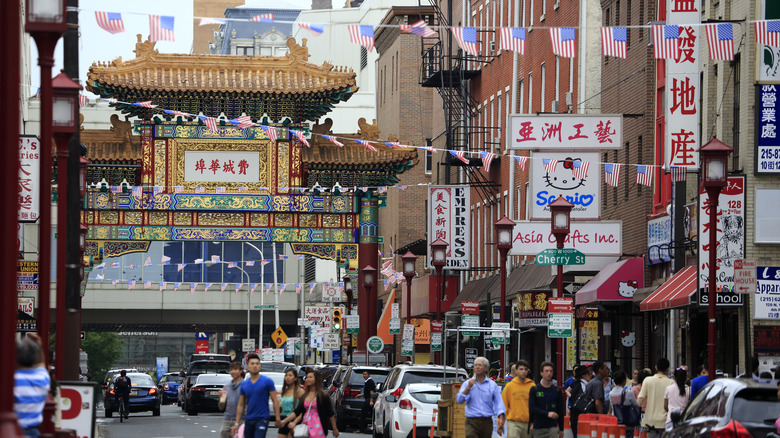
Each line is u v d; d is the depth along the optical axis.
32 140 55.97
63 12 29.48
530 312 92.75
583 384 53.62
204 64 105.81
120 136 105.00
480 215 124.88
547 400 43.91
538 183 76.56
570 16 96.25
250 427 43.34
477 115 127.31
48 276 29.64
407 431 59.44
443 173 141.25
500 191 116.38
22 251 80.88
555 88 99.94
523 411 45.41
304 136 105.56
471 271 128.25
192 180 104.81
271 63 106.31
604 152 88.12
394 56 174.75
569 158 76.38
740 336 59.62
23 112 135.25
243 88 103.75
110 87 103.12
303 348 169.25
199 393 106.75
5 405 16.52
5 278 16.64
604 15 90.19
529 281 99.69
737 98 62.62
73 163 52.91
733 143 63.00
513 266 110.81
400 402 60.03
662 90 75.88
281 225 106.19
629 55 82.88
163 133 104.62
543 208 76.38
